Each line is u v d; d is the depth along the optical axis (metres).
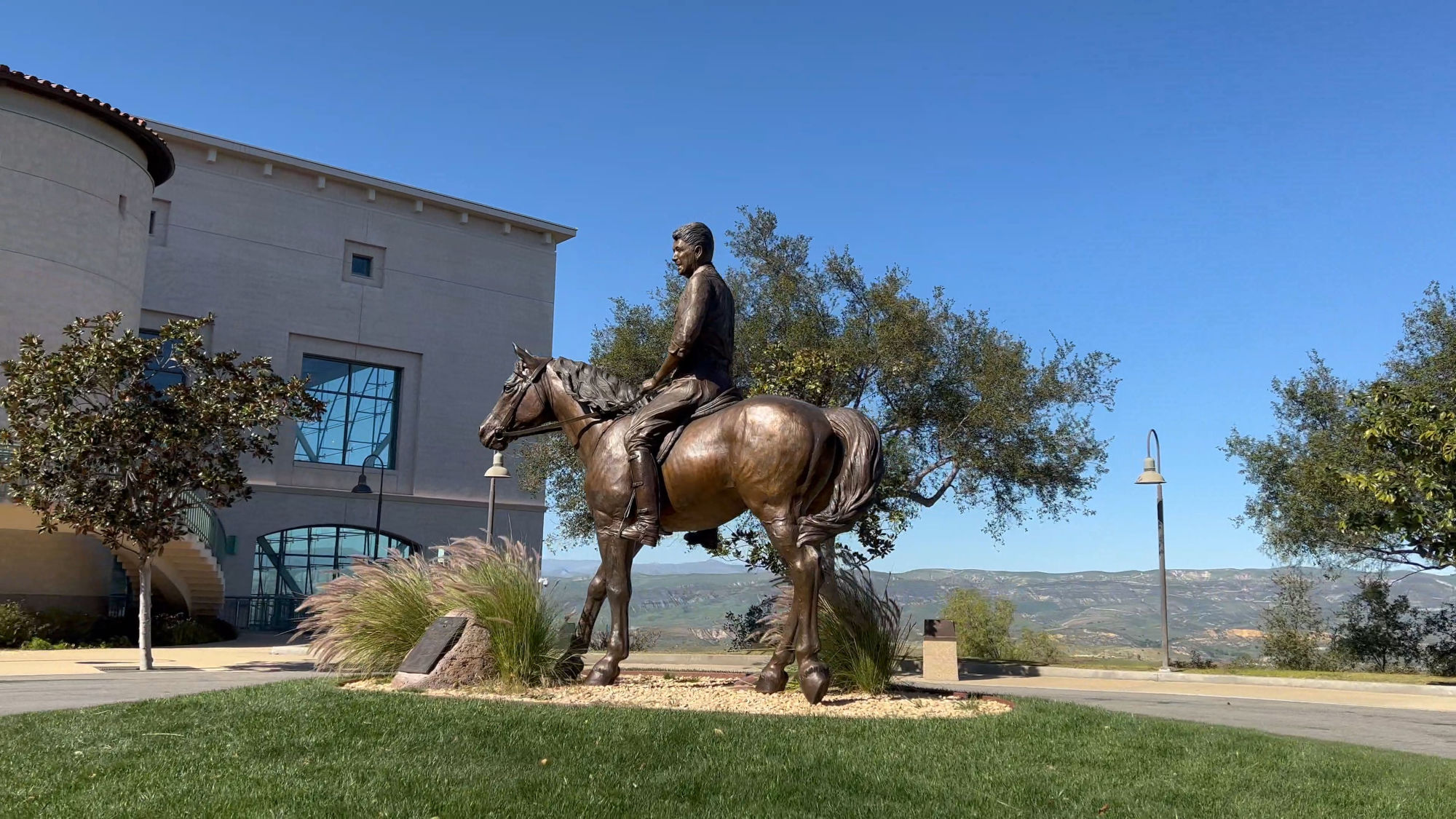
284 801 5.48
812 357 21.58
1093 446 25.00
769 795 5.71
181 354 18.98
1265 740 8.23
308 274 38.69
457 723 7.16
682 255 9.48
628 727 7.07
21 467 18.09
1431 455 19.39
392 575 10.85
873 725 7.49
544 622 9.49
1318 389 26.27
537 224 44.28
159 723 7.55
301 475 38.00
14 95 25.97
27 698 12.80
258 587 37.03
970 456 24.09
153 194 33.88
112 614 32.56
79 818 5.30
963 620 30.72
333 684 9.62
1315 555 26.97
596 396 9.76
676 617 192.12
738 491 8.73
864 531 23.05
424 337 41.34
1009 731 7.58
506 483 42.38
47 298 26.14
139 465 18.73
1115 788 6.24
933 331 24.11
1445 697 18.69
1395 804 6.23
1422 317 25.42
